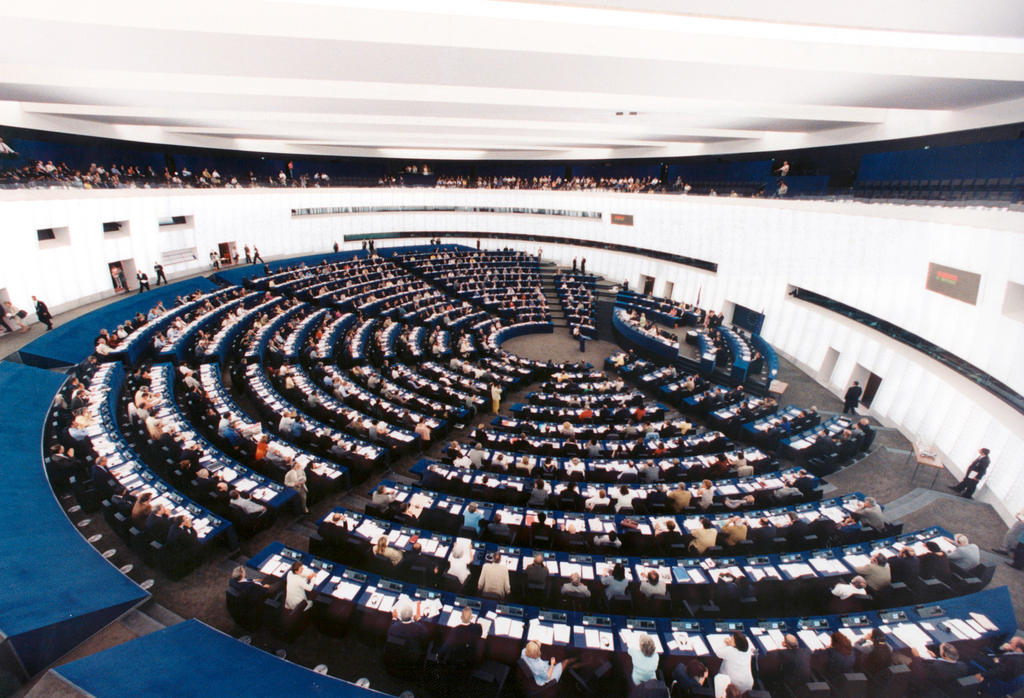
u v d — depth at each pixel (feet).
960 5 28.19
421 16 36.83
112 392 47.32
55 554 27.48
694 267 104.47
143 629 25.66
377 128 85.81
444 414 52.85
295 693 19.38
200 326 69.15
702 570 29.81
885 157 78.38
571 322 98.89
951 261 50.75
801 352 78.28
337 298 95.35
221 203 101.55
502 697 23.71
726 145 101.40
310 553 32.01
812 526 34.94
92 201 73.46
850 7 29.76
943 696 23.63
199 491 34.58
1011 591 33.50
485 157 141.79
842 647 23.49
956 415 50.06
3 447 35.19
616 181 125.29
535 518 34.35
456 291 109.29
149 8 32.55
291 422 44.65
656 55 40.06
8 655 21.03
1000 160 59.47
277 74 45.37
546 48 39.01
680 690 23.11
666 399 64.90
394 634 23.31
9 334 58.49
